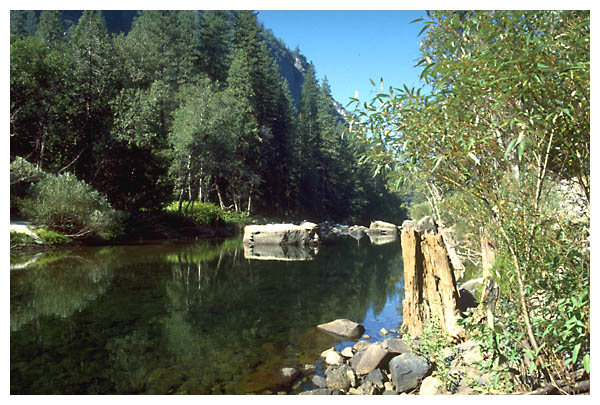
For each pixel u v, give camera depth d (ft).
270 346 17.46
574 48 6.05
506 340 8.35
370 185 175.52
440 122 7.23
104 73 74.23
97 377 13.80
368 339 18.80
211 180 106.52
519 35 6.67
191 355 16.16
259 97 121.80
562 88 6.35
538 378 8.95
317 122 151.64
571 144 6.77
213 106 82.48
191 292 28.17
